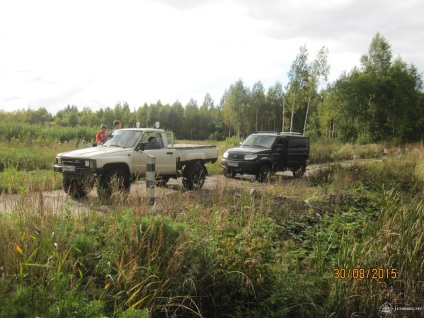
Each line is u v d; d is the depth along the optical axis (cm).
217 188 737
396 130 4475
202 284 404
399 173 1336
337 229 691
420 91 5047
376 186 1111
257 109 8306
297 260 527
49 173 1220
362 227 704
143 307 360
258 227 561
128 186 944
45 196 584
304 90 3378
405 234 577
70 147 2027
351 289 463
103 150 952
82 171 892
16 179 1001
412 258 526
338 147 3081
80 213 535
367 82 4350
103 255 395
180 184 1241
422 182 1234
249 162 1388
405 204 736
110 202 681
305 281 461
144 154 998
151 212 563
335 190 1037
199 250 427
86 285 354
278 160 1486
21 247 384
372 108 4447
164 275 389
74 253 403
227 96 9212
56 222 462
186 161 1145
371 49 4775
